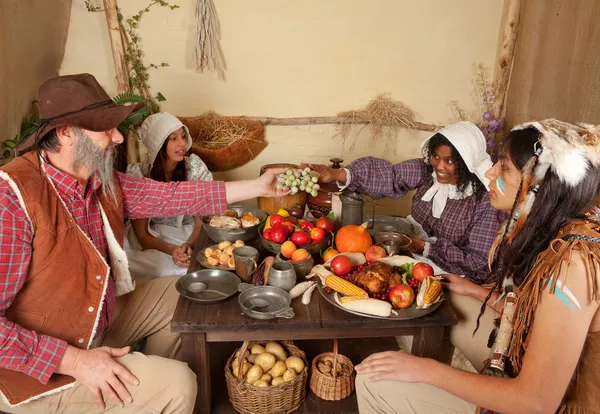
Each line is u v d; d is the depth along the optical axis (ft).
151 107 11.43
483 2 11.46
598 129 4.09
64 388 5.05
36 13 9.36
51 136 5.04
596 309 3.80
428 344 5.90
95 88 5.19
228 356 7.99
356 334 5.80
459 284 6.40
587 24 9.01
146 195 6.51
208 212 6.84
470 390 4.39
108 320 5.77
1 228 4.61
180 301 5.89
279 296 5.91
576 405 4.09
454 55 11.78
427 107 12.11
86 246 5.25
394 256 6.47
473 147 7.44
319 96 11.85
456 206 8.02
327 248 7.07
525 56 10.96
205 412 6.22
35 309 5.00
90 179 5.46
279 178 6.99
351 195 7.39
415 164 8.57
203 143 11.51
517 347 4.33
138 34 11.12
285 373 6.69
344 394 7.05
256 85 11.68
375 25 11.47
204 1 10.72
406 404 5.13
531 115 10.74
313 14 11.31
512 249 4.33
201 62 11.08
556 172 3.95
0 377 4.85
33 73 9.82
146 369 5.26
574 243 3.84
